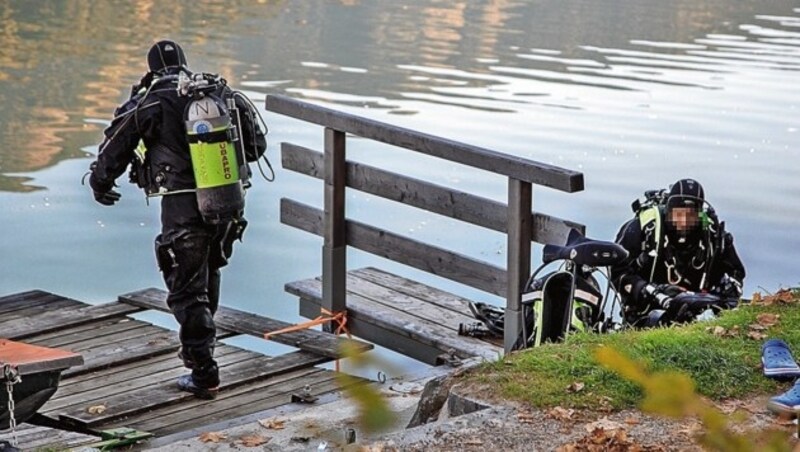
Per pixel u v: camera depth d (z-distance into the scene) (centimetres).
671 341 1117
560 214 2488
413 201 1596
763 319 1184
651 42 4847
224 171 1316
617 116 3416
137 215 2472
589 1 6116
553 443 935
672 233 1361
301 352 1530
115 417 1304
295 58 4347
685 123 3334
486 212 1511
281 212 1769
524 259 1474
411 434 950
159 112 1309
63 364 986
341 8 5728
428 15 5562
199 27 5075
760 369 1068
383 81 3934
